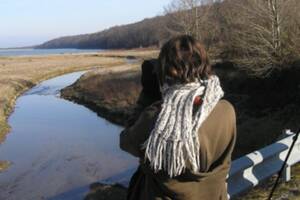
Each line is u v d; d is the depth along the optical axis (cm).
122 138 207
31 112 3494
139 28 17675
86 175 1845
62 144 2394
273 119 2378
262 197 570
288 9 3033
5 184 1780
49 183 1772
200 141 193
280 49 2923
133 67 5825
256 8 3088
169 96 196
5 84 4969
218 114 199
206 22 5438
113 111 3198
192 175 195
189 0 5700
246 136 2052
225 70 3619
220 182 203
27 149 2309
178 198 200
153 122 195
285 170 614
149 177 205
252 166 524
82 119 3155
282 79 2848
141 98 220
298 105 2488
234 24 3519
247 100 2912
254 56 3091
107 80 4597
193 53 199
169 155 189
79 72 7012
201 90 197
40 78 5956
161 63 201
